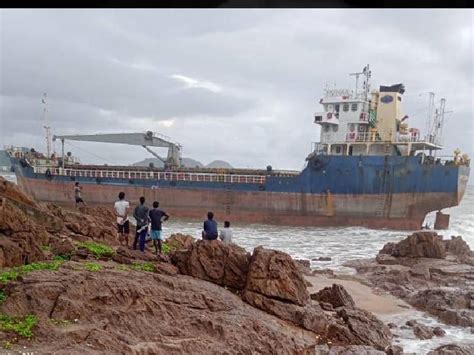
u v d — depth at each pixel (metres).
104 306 9.88
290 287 13.89
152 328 9.68
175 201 47.91
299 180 43.94
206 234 16.19
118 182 49.81
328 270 24.27
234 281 14.72
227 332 10.34
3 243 12.40
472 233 46.03
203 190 46.94
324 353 11.44
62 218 20.88
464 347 12.53
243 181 46.47
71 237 18.27
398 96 47.75
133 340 8.87
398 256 27.16
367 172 42.31
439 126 48.47
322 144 48.38
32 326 8.32
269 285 13.77
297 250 32.38
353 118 47.81
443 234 44.34
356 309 14.91
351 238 37.84
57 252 14.72
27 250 12.84
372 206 42.62
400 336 13.95
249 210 45.66
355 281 22.06
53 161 59.91
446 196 41.06
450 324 15.48
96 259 14.75
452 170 40.75
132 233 24.30
